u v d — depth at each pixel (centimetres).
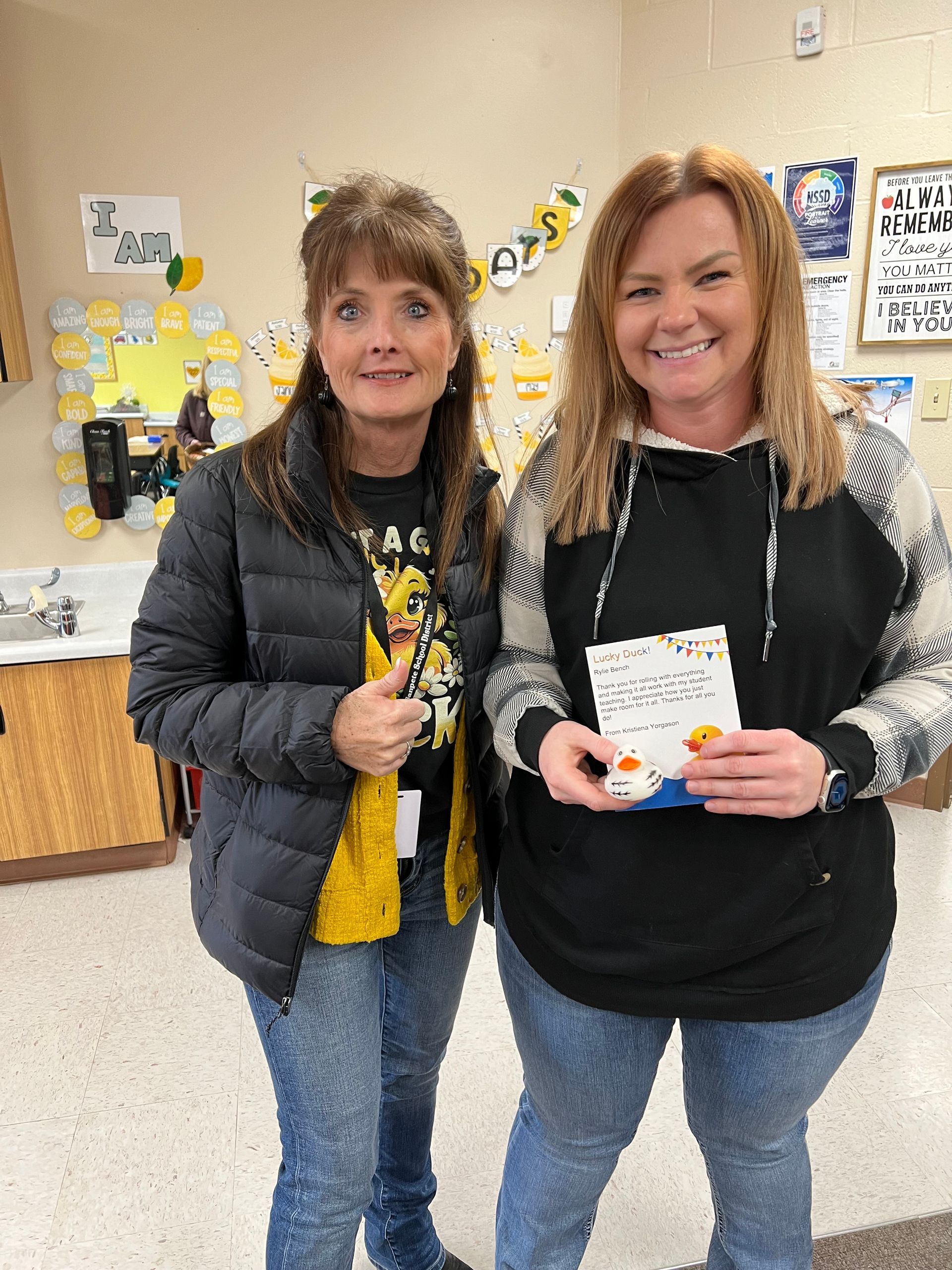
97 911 272
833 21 282
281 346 308
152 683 112
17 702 268
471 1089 201
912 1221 165
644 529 105
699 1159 181
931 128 279
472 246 317
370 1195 122
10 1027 221
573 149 318
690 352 98
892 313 297
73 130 278
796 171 298
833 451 99
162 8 276
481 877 129
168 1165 180
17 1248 162
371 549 116
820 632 99
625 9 309
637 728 101
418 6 294
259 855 112
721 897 102
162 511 311
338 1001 116
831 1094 195
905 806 328
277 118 291
